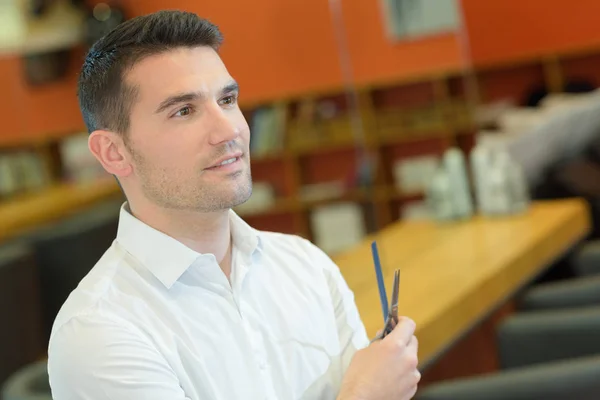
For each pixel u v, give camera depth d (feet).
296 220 13.35
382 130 15.33
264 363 6.49
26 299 11.35
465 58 18.12
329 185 14.02
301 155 13.58
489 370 15.74
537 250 14.80
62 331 6.00
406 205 15.98
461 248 15.02
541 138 20.42
